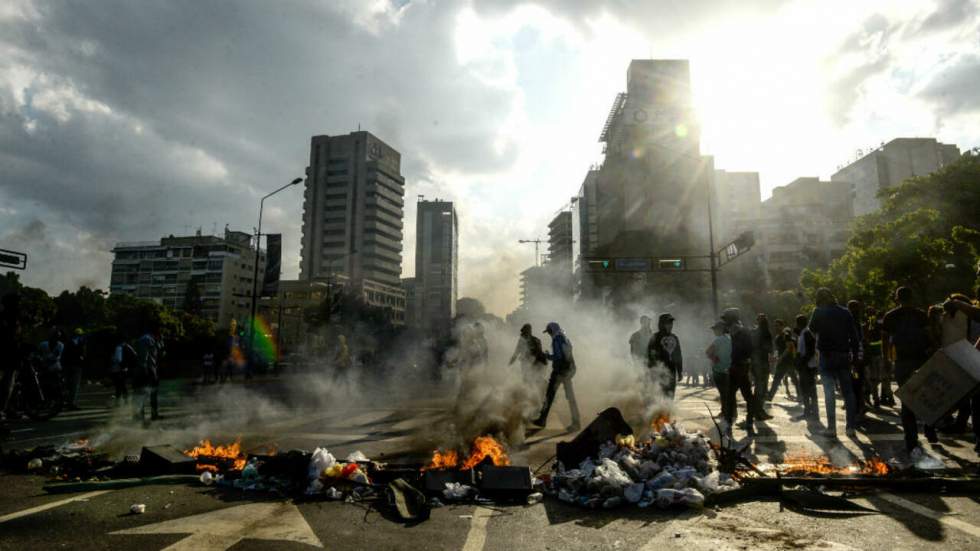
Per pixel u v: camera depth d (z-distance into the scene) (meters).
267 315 99.06
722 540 3.15
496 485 4.17
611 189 93.31
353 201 157.62
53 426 8.61
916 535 3.17
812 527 3.36
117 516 3.69
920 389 5.27
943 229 37.69
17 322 7.81
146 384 8.94
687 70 93.19
